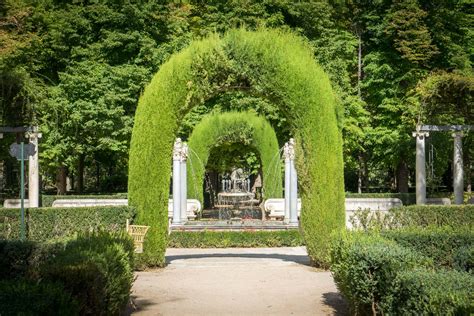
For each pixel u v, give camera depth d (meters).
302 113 11.96
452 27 29.94
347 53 30.70
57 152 25.75
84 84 26.28
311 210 11.92
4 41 23.33
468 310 3.51
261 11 30.77
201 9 34.47
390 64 29.30
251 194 24.98
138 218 12.12
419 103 21.69
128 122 26.61
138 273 11.52
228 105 30.28
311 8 30.86
